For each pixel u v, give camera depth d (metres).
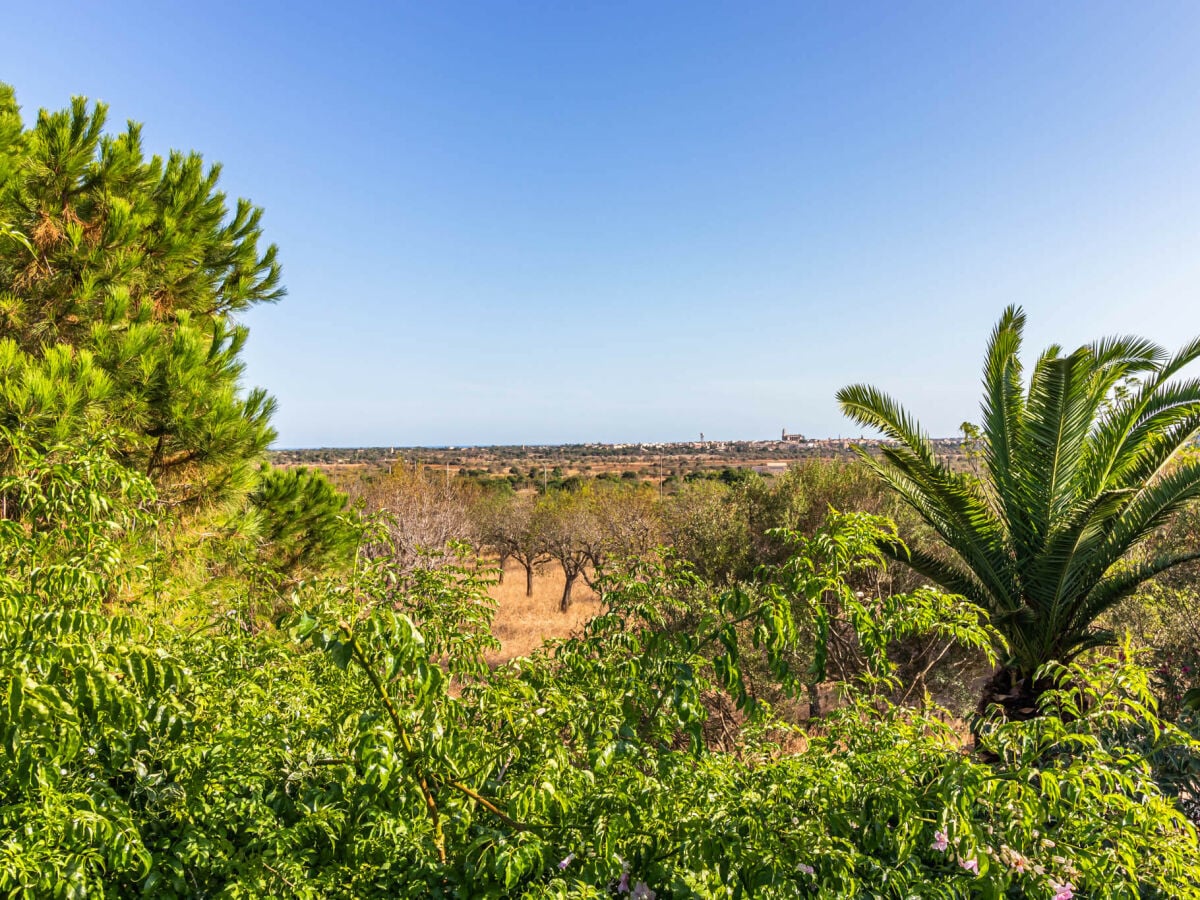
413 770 1.87
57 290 6.03
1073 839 1.91
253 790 2.08
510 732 2.27
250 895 1.76
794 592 2.22
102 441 2.29
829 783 2.04
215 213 7.89
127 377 5.59
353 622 1.80
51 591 1.96
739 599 2.18
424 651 1.70
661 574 2.57
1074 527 5.78
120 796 2.01
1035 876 1.81
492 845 1.80
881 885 1.93
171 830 2.04
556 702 2.24
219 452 6.10
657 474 66.25
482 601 2.64
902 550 6.81
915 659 9.34
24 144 6.09
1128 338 6.16
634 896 2.02
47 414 4.48
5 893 1.48
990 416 6.99
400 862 2.01
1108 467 6.62
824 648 2.20
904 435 6.70
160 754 2.07
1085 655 6.35
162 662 1.59
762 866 1.80
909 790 1.95
